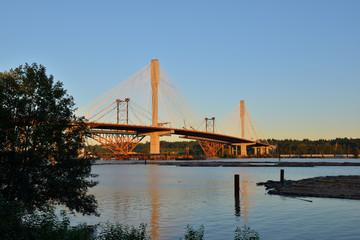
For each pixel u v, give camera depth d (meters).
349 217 25.20
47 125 21.48
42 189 21.94
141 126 181.62
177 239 20.05
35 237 13.39
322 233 20.67
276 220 24.59
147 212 28.67
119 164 175.38
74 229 15.53
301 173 86.94
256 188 47.69
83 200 23.83
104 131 181.88
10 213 13.83
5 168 20.56
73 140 22.81
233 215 26.91
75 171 22.64
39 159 20.81
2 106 20.66
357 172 90.56
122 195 40.59
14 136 19.92
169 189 47.62
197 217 26.31
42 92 21.56
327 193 36.41
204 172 94.25
